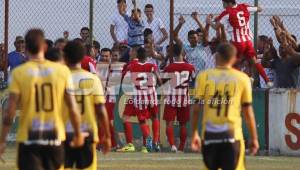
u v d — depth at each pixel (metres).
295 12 45.91
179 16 46.69
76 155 25.55
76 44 25.78
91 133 25.58
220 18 44.03
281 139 42.69
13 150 43.81
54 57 25.73
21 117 22.12
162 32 47.81
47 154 22.11
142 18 48.16
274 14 45.84
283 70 44.09
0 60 48.25
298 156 42.09
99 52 47.78
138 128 46.19
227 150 23.89
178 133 45.72
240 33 43.81
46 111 22.03
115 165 37.25
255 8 44.41
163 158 40.56
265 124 43.19
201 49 46.47
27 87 21.92
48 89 22.03
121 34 48.16
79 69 25.78
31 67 22.05
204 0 46.41
